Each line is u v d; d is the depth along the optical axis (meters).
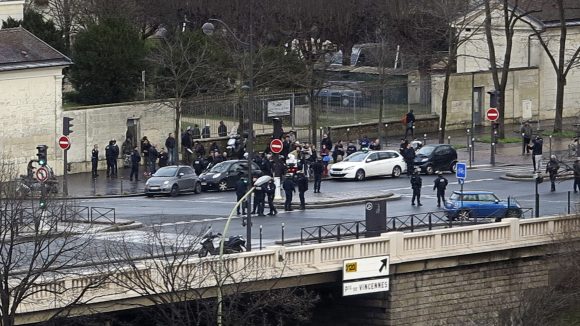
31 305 112.56
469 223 140.50
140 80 199.12
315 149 181.88
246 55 197.38
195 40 196.88
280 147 159.50
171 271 114.50
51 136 181.88
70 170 183.50
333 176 175.75
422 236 132.00
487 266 136.50
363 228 138.88
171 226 140.88
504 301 136.50
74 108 183.75
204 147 190.88
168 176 166.62
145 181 176.88
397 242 130.75
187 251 119.06
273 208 149.88
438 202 154.62
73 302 110.88
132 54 198.00
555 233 139.38
